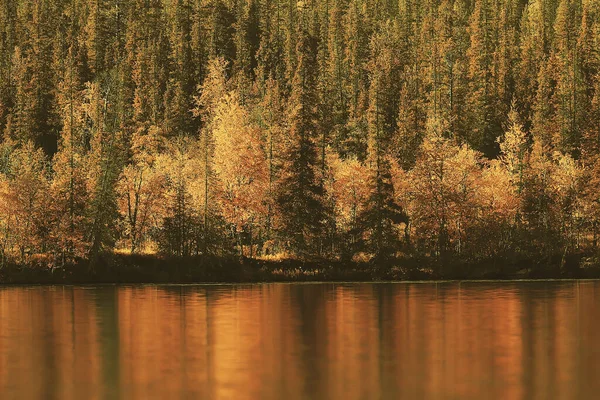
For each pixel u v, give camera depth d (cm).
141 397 3184
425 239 10219
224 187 10338
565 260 9869
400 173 11025
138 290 8219
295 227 9756
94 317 5778
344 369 3728
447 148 10512
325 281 9344
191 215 9819
